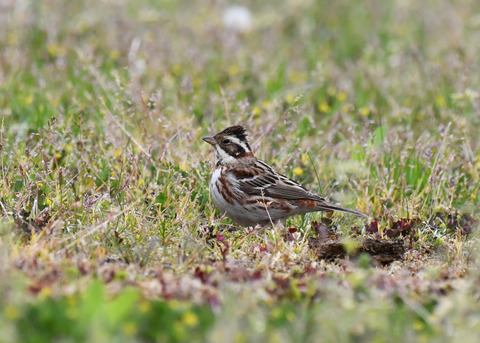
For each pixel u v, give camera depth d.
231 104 15.14
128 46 18.83
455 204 13.06
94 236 10.23
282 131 15.03
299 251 10.64
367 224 12.30
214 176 12.35
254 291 8.37
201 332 7.29
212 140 12.29
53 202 11.13
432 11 23.97
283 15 23.05
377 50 20.72
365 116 16.31
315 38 22.09
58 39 19.14
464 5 24.61
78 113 14.84
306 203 12.08
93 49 18.05
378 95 17.45
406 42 21.62
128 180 11.89
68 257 9.20
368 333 7.38
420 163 13.79
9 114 14.79
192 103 15.34
